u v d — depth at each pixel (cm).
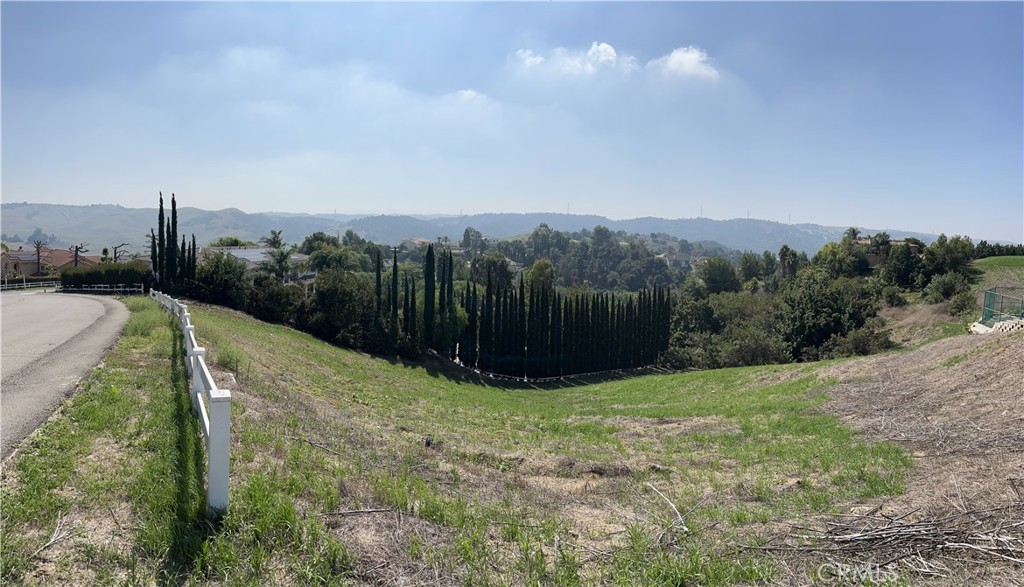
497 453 1159
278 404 1228
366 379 2892
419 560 521
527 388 4819
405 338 4538
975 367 1573
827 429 1364
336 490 656
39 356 1234
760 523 689
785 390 2128
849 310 4559
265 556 489
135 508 527
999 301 2761
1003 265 7275
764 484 913
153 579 436
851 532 619
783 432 1419
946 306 5722
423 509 651
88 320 2027
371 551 520
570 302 5903
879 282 7556
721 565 541
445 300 5116
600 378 5716
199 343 1611
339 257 7750
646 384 3834
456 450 1149
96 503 530
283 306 4244
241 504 556
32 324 1909
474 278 10544
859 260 8969
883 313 6544
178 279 4394
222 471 530
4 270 8088
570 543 612
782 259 10938
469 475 947
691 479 998
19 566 421
